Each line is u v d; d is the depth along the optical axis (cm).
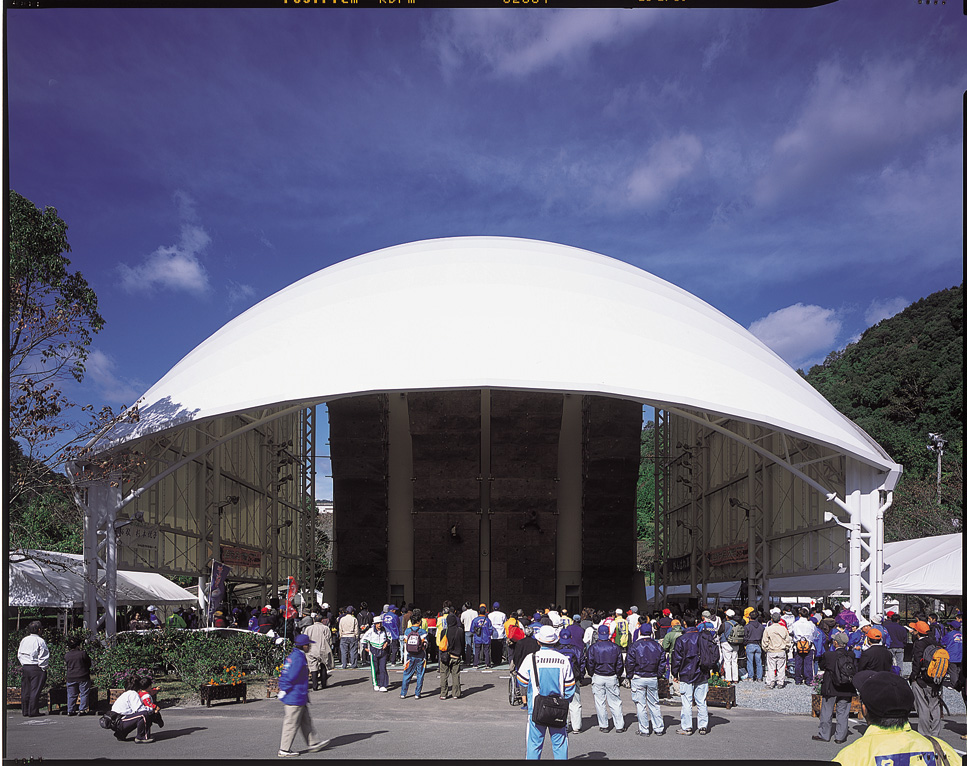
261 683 1812
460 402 3753
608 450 3806
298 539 4797
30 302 1927
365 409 3819
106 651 1811
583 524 3953
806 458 2931
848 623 1850
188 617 2678
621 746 1106
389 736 1174
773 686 1823
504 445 3856
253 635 1958
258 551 3884
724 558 3775
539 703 877
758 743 1130
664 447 4434
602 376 2345
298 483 4678
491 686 1859
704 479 4312
